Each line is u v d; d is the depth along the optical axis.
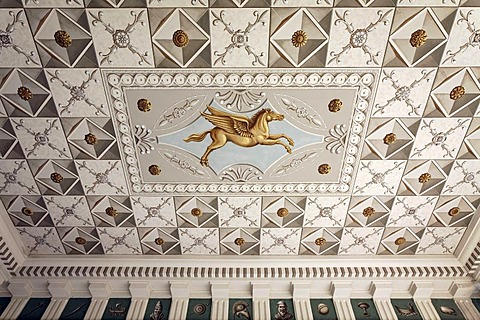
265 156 2.37
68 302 2.90
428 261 2.92
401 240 2.85
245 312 2.81
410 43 1.91
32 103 2.13
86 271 2.87
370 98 2.13
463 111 2.17
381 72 2.02
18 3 1.78
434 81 2.05
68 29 1.87
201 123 2.23
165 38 1.89
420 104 2.14
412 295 2.92
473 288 2.86
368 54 1.95
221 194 2.56
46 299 2.93
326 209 2.65
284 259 2.91
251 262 2.91
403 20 1.84
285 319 2.77
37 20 1.84
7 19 1.83
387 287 2.87
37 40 1.90
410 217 2.71
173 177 2.48
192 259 2.91
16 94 2.09
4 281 2.89
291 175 2.47
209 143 2.31
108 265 2.89
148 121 2.21
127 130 2.26
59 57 1.95
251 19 1.84
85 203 2.63
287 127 2.25
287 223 2.72
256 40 1.91
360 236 2.82
